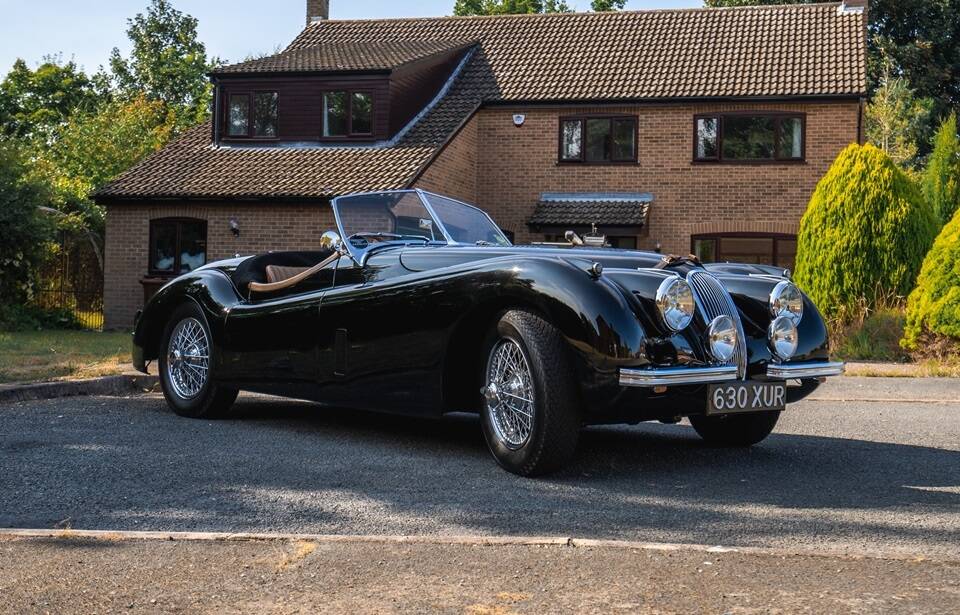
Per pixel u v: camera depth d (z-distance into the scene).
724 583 2.90
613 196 20.91
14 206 17.70
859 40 21.17
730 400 4.69
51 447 5.26
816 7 22.69
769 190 20.22
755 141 20.31
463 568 3.06
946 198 20.72
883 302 13.08
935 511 3.97
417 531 3.61
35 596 2.80
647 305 4.60
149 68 47.91
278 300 6.05
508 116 21.47
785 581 2.92
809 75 20.23
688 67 21.22
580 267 4.59
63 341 13.67
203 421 6.40
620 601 2.74
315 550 3.27
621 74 21.38
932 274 10.97
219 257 19.20
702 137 20.56
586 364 4.43
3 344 12.56
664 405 4.59
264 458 5.05
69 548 3.29
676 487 4.43
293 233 18.83
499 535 3.56
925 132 34.25
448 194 20.09
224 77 20.92
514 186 21.44
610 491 4.33
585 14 24.28
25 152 19.28
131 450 5.22
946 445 5.68
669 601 2.74
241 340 6.20
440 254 5.39
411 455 5.19
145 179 19.81
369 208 5.98
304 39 25.55
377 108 20.11
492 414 4.83
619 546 3.31
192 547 3.31
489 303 4.83
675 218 20.66
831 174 13.80
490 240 6.05
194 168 20.11
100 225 22.64
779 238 20.22
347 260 5.72
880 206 13.44
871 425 6.50
